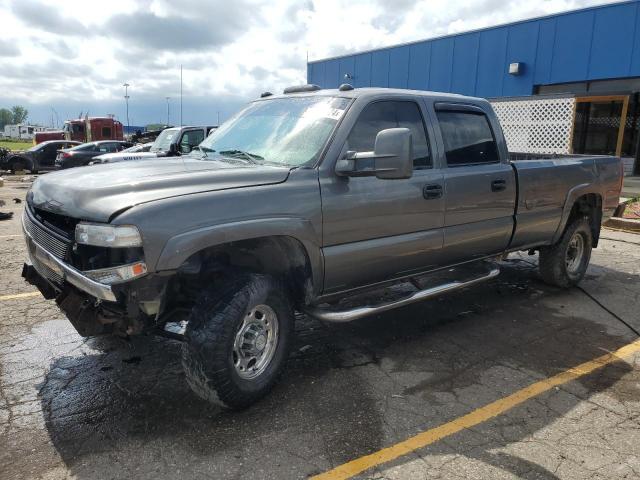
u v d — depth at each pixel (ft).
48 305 17.12
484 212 15.64
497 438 10.15
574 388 12.23
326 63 86.53
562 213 18.65
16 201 43.47
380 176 11.46
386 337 15.17
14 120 545.85
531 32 59.16
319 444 9.89
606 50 53.16
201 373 10.15
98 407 11.13
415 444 9.91
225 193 10.32
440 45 68.95
